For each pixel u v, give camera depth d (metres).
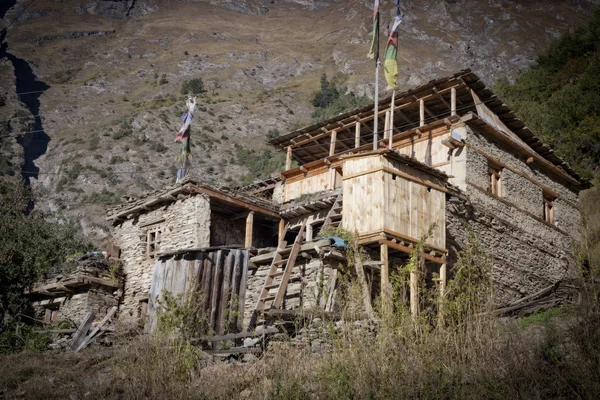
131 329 19.73
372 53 24.09
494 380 11.23
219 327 19.20
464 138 23.20
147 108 109.12
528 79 45.38
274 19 193.12
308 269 18.61
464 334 12.52
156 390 14.27
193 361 15.17
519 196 25.06
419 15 165.00
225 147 90.62
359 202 19.84
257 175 71.75
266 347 16.12
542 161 26.44
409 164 20.45
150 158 81.50
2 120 89.69
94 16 178.50
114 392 14.77
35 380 15.95
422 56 142.88
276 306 17.88
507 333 12.73
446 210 21.42
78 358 17.47
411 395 11.31
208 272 19.89
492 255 22.70
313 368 13.12
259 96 118.69
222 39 162.62
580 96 39.19
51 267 24.91
